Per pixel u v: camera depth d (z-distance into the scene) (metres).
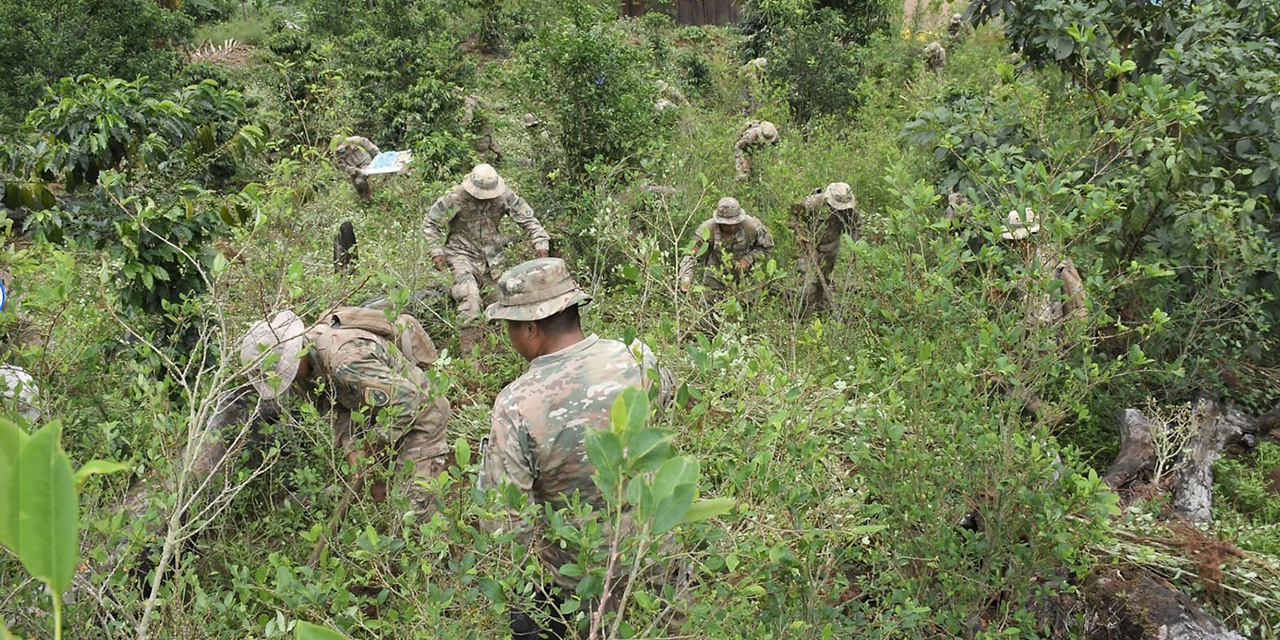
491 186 6.70
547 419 2.89
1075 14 5.98
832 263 7.12
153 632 2.83
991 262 3.68
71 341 3.68
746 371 3.21
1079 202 3.66
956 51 15.49
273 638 2.48
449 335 6.64
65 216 4.93
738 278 6.68
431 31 14.26
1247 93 5.86
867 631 3.14
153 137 5.00
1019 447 3.36
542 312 2.97
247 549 3.82
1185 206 5.67
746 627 2.83
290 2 20.84
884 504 3.46
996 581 3.49
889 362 3.70
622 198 7.76
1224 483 5.07
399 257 6.76
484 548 2.48
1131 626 3.79
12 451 0.71
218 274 3.36
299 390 4.21
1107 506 3.21
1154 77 3.57
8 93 10.30
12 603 2.73
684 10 23.66
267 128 5.86
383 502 3.79
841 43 15.44
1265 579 4.03
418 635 2.53
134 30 11.32
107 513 2.98
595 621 1.74
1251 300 5.69
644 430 1.35
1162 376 5.28
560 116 8.41
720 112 13.11
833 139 10.95
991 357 3.54
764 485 2.72
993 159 3.91
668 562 2.67
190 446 2.82
